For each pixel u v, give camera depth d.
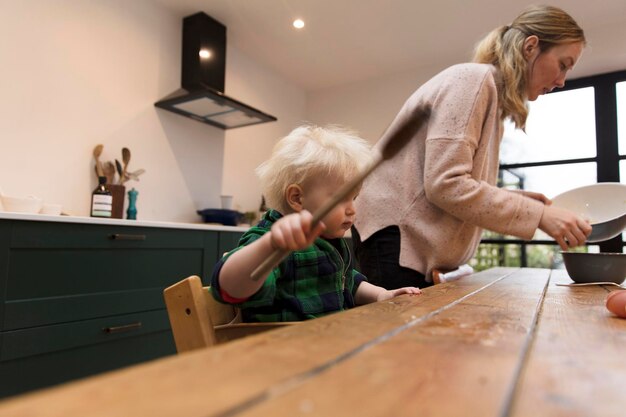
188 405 0.20
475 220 0.99
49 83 2.22
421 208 1.16
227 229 2.40
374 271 1.25
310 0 2.74
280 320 0.78
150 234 1.98
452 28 3.03
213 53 2.94
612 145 3.05
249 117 3.02
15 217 1.49
